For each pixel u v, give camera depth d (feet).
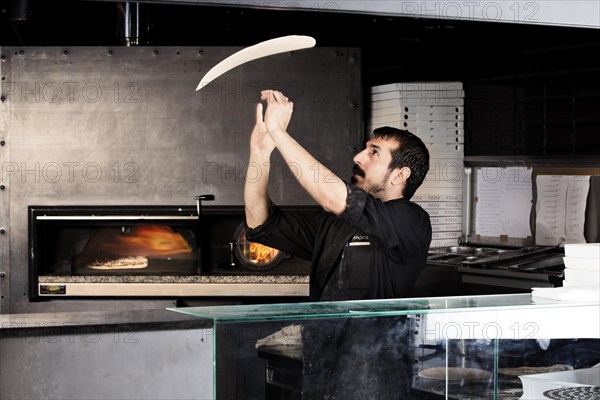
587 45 18.25
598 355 9.41
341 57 17.83
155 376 8.05
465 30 19.86
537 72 19.16
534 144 19.25
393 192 13.57
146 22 18.28
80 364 7.88
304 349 8.03
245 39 19.27
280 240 13.52
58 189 17.47
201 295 17.11
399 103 18.75
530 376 9.03
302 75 17.76
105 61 17.52
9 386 7.71
